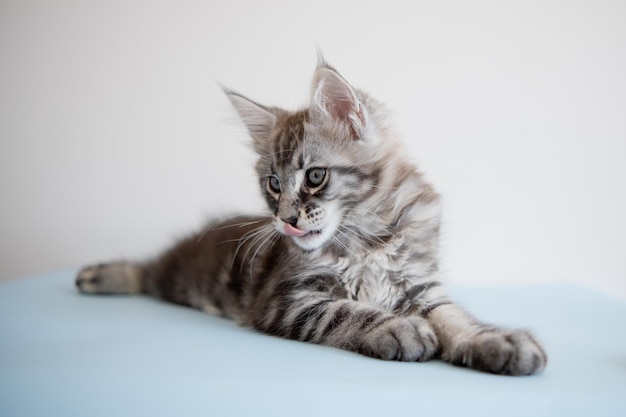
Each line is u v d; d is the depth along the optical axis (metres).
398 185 0.69
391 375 0.56
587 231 0.97
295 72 0.96
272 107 0.77
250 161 0.89
